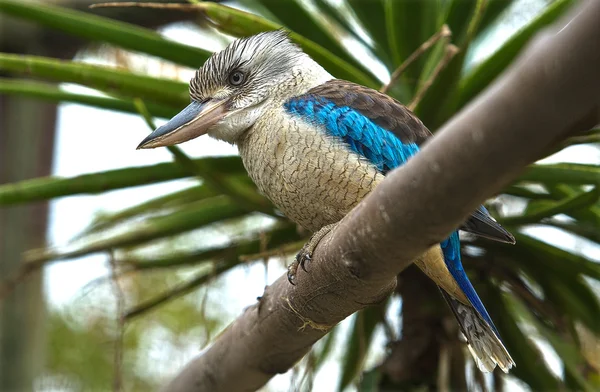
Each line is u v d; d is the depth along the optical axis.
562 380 8.34
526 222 7.69
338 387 8.80
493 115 3.76
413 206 4.37
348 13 9.70
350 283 5.30
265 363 6.57
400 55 8.33
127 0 10.63
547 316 8.21
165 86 7.91
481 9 6.99
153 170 8.04
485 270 8.15
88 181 7.98
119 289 8.12
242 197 7.76
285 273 5.94
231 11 7.31
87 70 7.77
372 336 8.63
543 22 7.45
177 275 11.39
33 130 10.91
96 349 11.30
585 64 3.42
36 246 10.53
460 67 7.14
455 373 7.93
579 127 3.66
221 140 7.17
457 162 4.00
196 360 7.02
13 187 7.88
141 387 11.12
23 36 11.10
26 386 10.15
